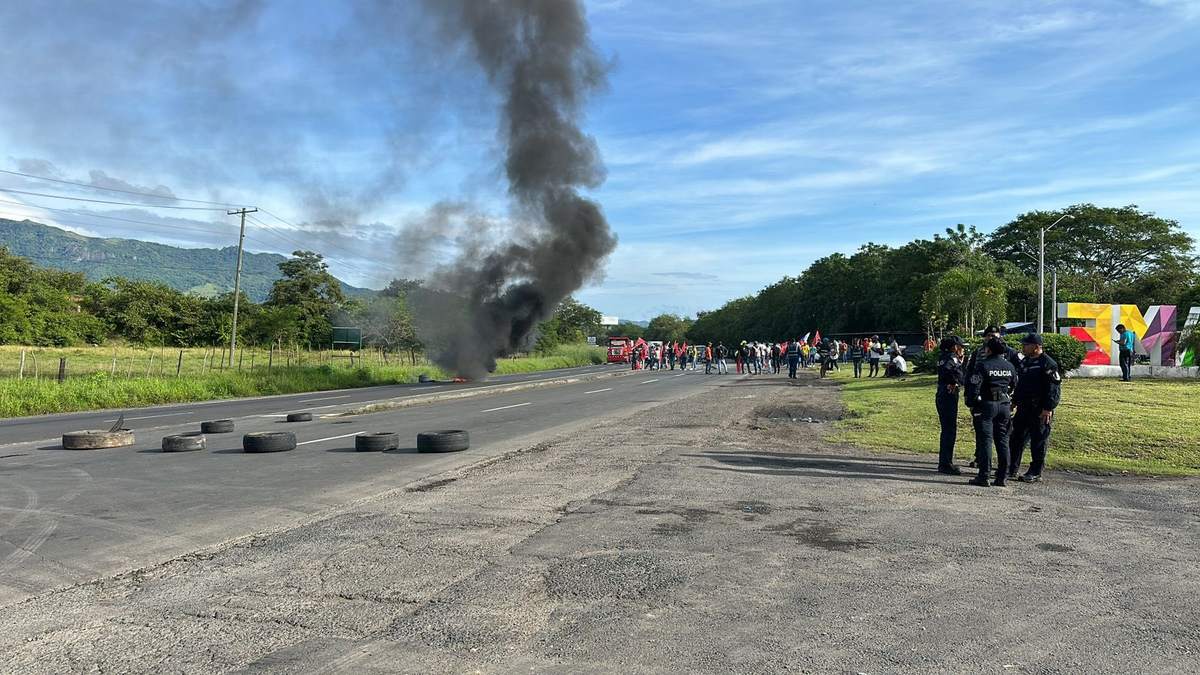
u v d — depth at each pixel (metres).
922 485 8.89
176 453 11.97
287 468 10.35
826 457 10.98
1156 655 3.97
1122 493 8.52
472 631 4.32
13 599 4.95
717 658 3.93
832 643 4.13
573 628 4.36
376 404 20.53
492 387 30.62
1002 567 5.59
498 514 7.38
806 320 89.12
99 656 4.00
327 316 74.44
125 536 6.62
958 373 9.70
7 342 49.34
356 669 3.81
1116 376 24.20
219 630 4.36
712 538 6.43
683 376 41.38
